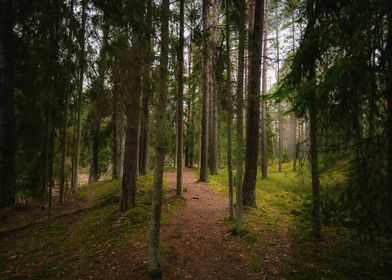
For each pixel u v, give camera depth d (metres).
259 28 10.23
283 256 6.56
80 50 8.13
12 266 6.58
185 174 24.06
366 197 3.94
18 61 11.59
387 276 5.37
